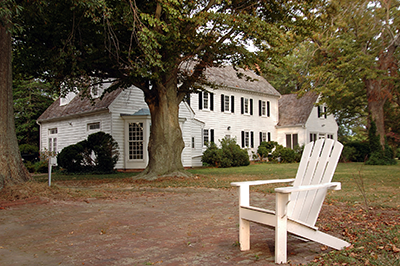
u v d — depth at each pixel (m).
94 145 18.23
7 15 7.92
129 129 20.75
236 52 13.31
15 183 8.81
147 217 6.19
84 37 12.45
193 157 24.61
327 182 3.92
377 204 7.07
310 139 32.97
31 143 32.06
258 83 33.44
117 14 10.82
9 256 3.98
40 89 32.47
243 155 24.81
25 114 31.14
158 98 14.18
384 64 23.34
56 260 3.79
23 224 5.77
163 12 12.35
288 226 3.54
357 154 30.73
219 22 11.34
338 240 3.84
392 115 31.95
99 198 8.64
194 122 24.86
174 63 12.80
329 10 14.59
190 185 11.59
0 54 9.10
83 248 4.26
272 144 31.34
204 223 5.63
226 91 29.12
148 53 10.89
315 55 23.69
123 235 4.89
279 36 11.73
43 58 12.47
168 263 3.59
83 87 16.47
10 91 9.29
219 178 14.03
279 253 3.46
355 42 22.22
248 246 4.04
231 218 6.02
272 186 11.30
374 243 4.02
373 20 20.56
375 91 24.94
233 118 29.61
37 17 11.07
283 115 34.91
